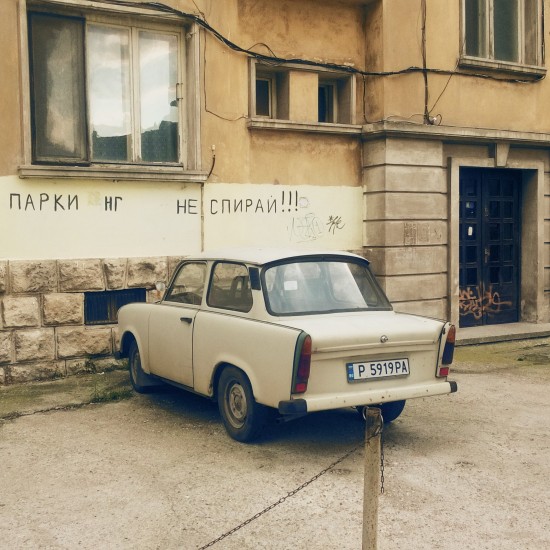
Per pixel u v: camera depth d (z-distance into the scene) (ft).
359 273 22.25
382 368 19.61
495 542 14.46
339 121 38.75
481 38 40.83
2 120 28.60
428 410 24.58
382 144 36.91
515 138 40.60
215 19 33.42
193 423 22.88
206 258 23.18
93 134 31.55
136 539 14.62
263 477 18.04
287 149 35.83
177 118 33.47
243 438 20.47
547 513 15.92
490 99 40.57
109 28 31.68
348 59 37.70
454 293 39.19
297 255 21.30
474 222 41.45
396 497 16.78
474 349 36.91
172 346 23.34
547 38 42.86
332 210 37.29
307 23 36.42
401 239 37.37
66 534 14.87
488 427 22.52
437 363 20.58
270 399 19.02
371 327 19.51
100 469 18.71
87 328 30.45
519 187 43.34
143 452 20.03
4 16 28.45
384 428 22.35
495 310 42.55
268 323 19.62
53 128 30.45
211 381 21.43
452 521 15.46
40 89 30.12
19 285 28.99
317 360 18.65
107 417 23.67
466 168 40.98
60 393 27.04
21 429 22.39
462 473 18.39
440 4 38.58
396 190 37.11
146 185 31.89
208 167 33.42
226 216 34.09
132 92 32.30
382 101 37.04
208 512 15.96
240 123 34.40
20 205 29.07
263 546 14.28
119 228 31.27
